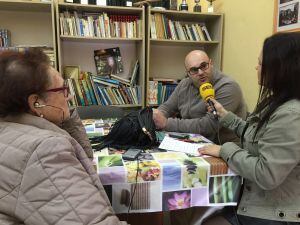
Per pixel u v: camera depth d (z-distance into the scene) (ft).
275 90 3.61
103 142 4.52
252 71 8.52
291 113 3.30
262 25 8.00
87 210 2.39
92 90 9.61
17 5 8.80
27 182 2.35
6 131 2.67
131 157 3.95
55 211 2.31
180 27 10.13
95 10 9.43
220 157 4.04
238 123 4.83
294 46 3.40
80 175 2.54
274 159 3.31
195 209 4.29
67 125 3.78
